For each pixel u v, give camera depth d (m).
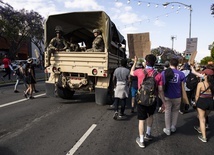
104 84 8.69
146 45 7.32
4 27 36.00
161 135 5.96
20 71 12.12
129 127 6.49
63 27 9.87
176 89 5.91
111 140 5.44
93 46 8.91
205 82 5.60
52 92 9.49
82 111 8.12
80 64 8.78
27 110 8.10
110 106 8.91
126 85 7.42
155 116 7.98
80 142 5.23
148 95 4.97
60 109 8.35
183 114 8.41
